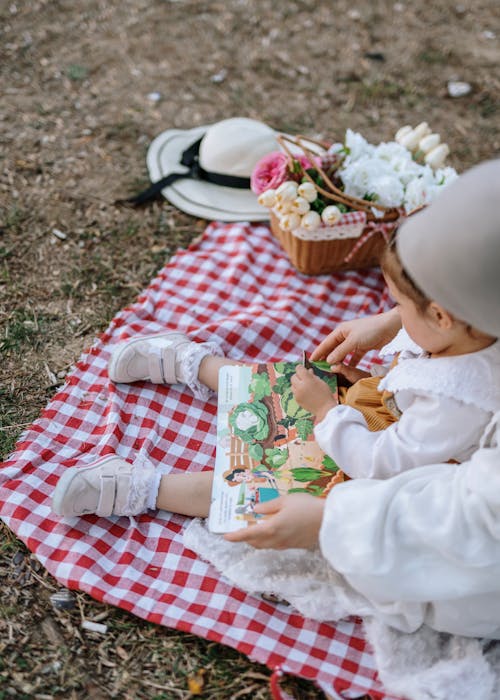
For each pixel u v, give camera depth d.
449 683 1.28
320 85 3.08
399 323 1.69
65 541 1.52
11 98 2.86
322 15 3.50
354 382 1.70
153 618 1.41
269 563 1.47
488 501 1.21
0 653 1.38
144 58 3.14
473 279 1.07
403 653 1.35
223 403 1.66
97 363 1.91
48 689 1.34
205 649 1.40
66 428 1.75
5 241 2.28
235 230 2.35
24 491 1.59
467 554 1.22
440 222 1.09
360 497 1.29
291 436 1.58
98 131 2.74
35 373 1.91
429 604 1.34
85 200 2.45
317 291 2.18
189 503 1.58
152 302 2.10
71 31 3.25
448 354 1.32
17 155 2.60
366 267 2.25
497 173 1.07
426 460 1.34
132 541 1.53
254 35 3.34
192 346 1.82
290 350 2.02
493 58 3.30
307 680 1.36
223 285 2.18
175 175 2.49
